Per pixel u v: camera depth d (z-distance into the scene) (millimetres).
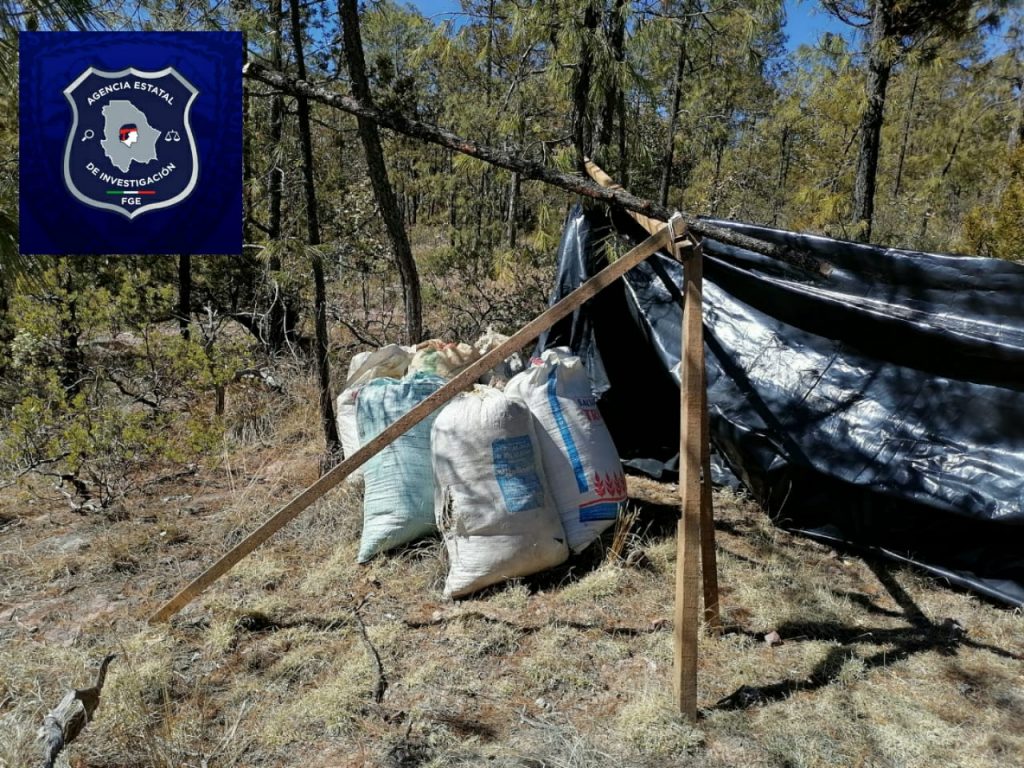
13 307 4742
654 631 3025
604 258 4750
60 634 3000
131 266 6496
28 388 4793
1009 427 3301
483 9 5195
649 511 4133
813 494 3838
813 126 11156
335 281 9359
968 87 15969
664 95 7332
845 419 3684
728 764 2346
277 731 2457
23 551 3686
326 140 8656
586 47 4559
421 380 3785
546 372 3783
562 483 3600
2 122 3561
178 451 4434
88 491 4395
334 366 6410
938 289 3521
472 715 2561
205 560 3607
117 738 2373
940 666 2850
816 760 2357
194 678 2729
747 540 3854
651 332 4449
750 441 3912
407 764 2328
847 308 3703
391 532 3555
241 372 6082
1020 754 2393
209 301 7789
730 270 4105
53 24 2754
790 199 11695
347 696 2592
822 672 2805
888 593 3408
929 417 3504
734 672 2795
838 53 7914
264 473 4707
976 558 3426
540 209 5180
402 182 14242
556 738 2438
